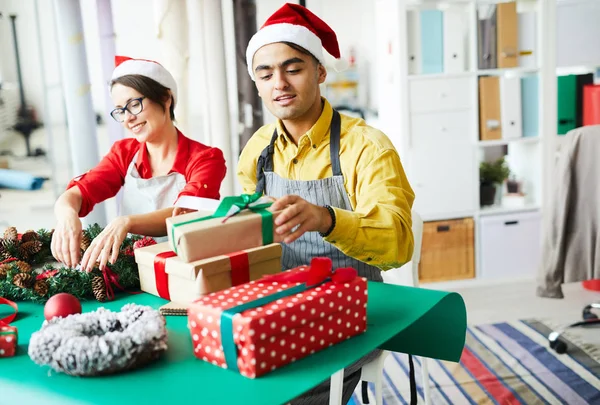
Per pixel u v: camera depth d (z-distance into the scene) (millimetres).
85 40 2793
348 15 3799
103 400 834
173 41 2758
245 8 3021
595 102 3451
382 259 1298
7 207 3977
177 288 1177
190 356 973
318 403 1408
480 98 3625
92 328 992
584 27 3650
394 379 2611
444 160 3619
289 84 1455
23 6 2943
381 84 3824
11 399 865
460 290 3648
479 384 2527
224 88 2896
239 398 825
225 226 1131
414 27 3510
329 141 1548
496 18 3578
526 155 3889
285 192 1588
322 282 1021
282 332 911
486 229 3703
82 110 2705
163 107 1688
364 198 1388
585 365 2635
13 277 1256
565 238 2854
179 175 1713
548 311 3287
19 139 3066
